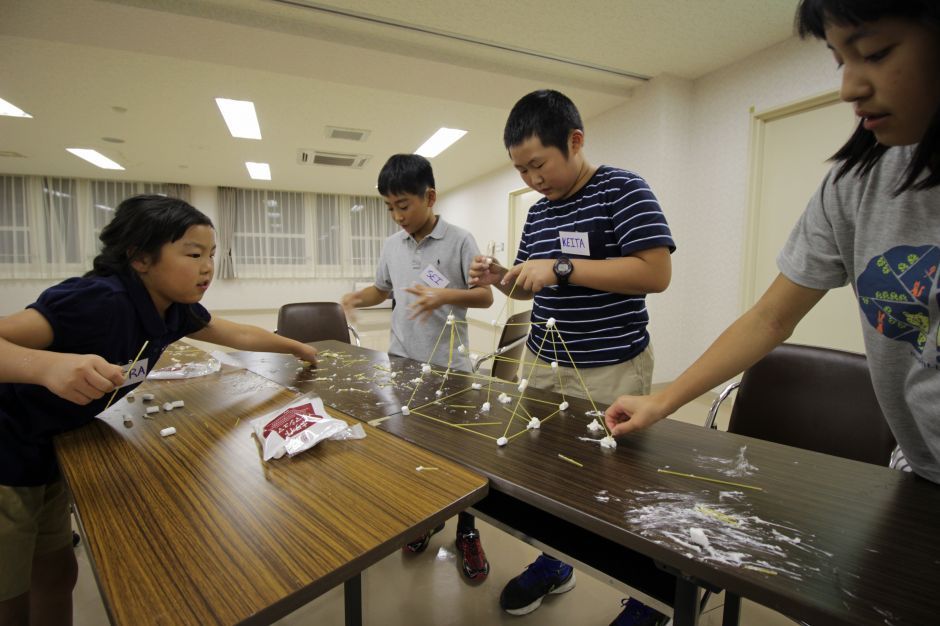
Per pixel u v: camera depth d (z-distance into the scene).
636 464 0.75
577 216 1.19
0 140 4.59
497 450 0.81
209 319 1.27
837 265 0.73
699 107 3.33
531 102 1.07
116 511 0.59
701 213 3.35
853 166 0.66
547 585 1.34
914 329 0.62
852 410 1.13
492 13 2.52
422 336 1.78
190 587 0.45
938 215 0.57
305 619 1.29
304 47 2.70
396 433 0.89
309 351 1.55
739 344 0.77
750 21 2.59
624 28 2.67
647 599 0.66
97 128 4.23
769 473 0.71
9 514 0.85
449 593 1.40
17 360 0.70
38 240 6.48
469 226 7.01
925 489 0.66
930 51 0.43
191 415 1.01
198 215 0.96
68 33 2.50
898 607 0.42
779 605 0.45
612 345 1.16
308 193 7.93
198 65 2.99
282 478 0.69
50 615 1.08
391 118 4.04
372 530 0.55
